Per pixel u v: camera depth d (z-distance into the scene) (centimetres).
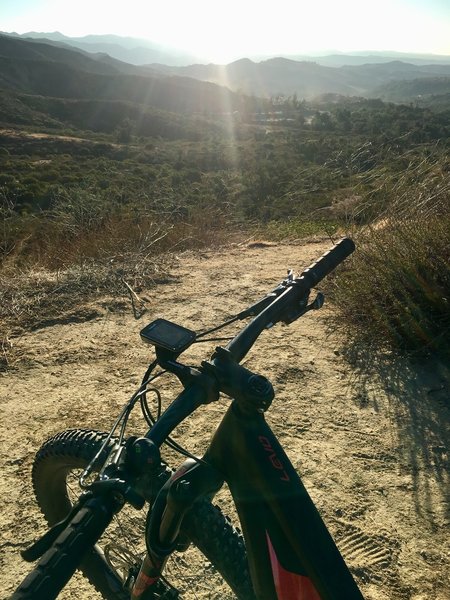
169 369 128
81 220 774
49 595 91
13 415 348
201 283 564
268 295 152
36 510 272
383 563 241
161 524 124
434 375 382
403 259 437
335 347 425
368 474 294
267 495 115
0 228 772
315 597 111
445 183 529
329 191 822
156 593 161
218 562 143
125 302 516
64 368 405
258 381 117
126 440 119
